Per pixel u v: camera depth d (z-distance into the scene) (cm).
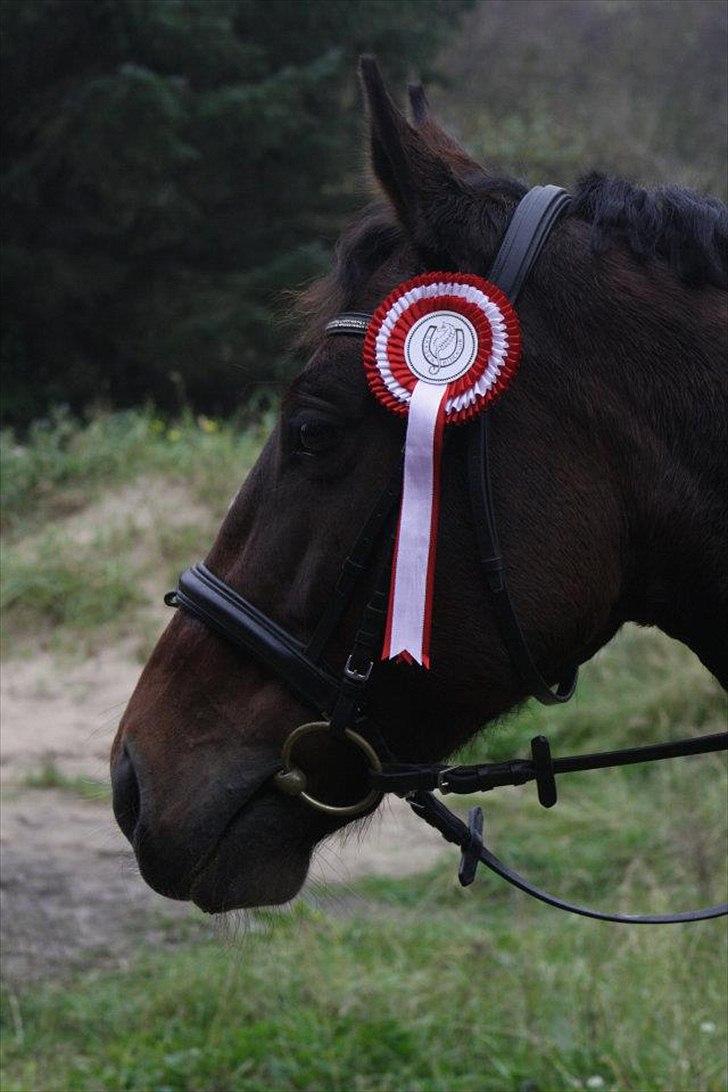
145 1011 469
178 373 1773
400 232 225
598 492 215
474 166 240
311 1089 422
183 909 572
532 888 233
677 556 222
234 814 224
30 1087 418
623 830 639
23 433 1714
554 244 222
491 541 212
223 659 228
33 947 532
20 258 1764
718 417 216
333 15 1827
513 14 2644
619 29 2619
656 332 218
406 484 211
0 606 977
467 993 466
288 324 244
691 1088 396
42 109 1708
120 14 1677
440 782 222
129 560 1032
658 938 493
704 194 234
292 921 520
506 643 215
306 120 1789
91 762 770
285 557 222
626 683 822
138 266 1855
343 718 218
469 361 212
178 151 1656
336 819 231
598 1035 432
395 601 210
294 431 221
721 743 230
